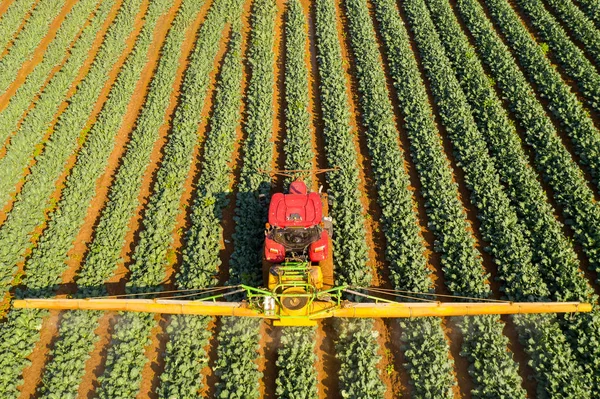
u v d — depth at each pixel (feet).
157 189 58.03
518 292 44.57
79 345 43.01
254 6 92.68
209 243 51.11
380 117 66.03
